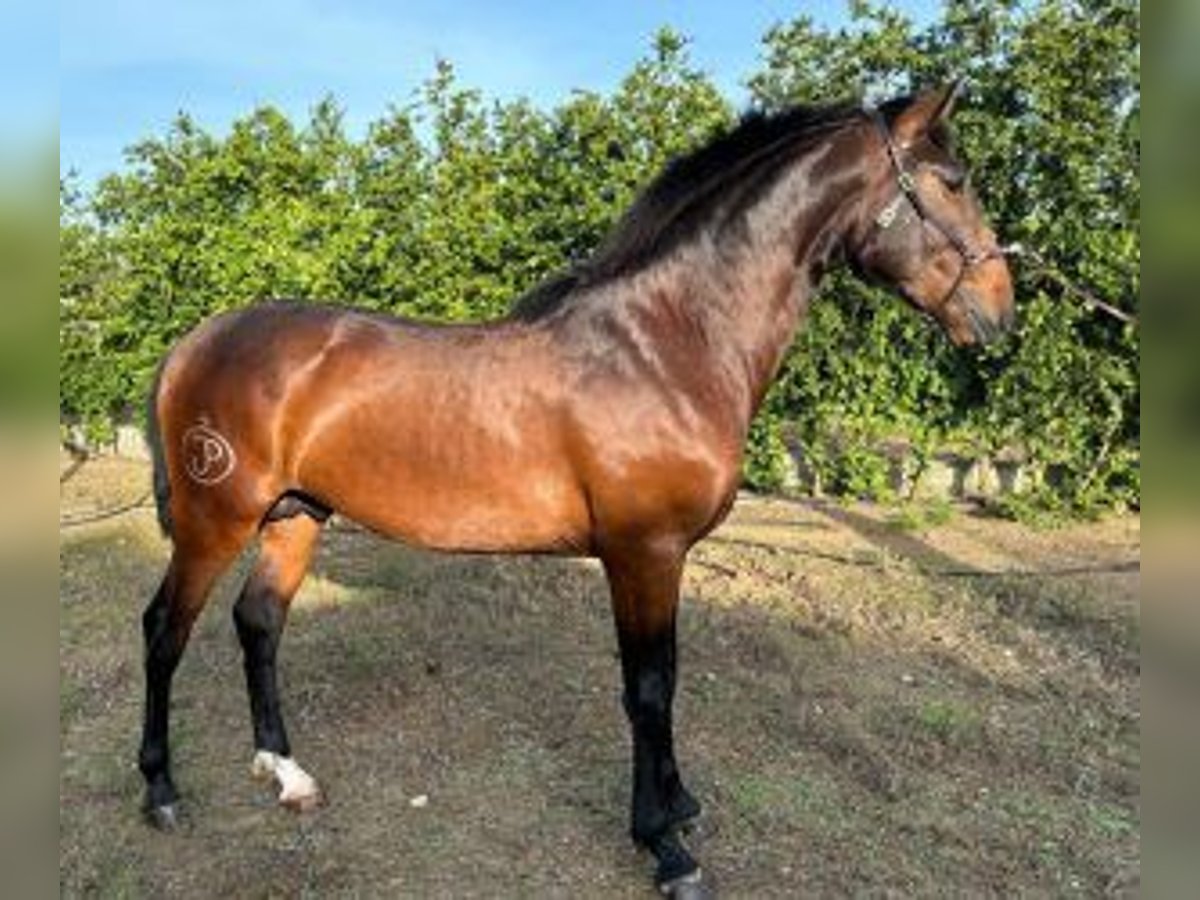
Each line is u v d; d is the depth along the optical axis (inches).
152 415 139.3
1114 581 232.8
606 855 133.3
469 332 128.9
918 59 270.5
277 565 146.9
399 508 128.6
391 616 204.4
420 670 180.2
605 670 183.6
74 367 314.0
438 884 127.5
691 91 273.4
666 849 124.8
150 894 126.3
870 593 225.5
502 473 124.0
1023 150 265.0
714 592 224.5
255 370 131.4
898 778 150.8
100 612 213.2
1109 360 264.7
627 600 124.5
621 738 160.6
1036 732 167.9
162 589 139.3
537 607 211.5
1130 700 179.2
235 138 289.9
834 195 125.6
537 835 137.0
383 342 129.7
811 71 281.1
